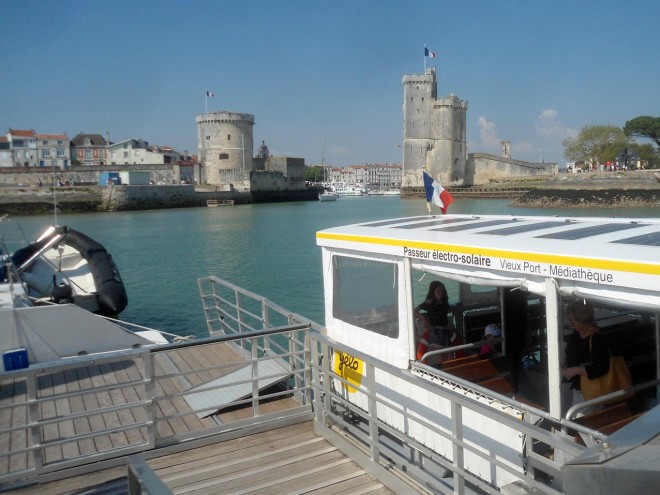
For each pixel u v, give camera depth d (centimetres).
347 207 10100
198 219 7494
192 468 561
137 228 6234
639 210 7156
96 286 1880
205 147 11894
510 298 560
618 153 9706
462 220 659
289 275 3108
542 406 526
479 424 468
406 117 11556
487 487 414
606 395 424
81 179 10319
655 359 516
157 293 2672
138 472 314
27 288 1598
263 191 12100
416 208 9319
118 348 1002
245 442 614
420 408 534
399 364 559
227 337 610
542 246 438
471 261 476
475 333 615
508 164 11500
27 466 556
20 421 657
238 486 525
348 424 580
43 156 12562
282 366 795
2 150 12356
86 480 542
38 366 531
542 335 591
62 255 2002
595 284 389
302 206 10662
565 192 8056
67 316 964
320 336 604
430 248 508
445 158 11462
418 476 483
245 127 11938
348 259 623
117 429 565
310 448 596
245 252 4131
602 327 519
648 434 225
